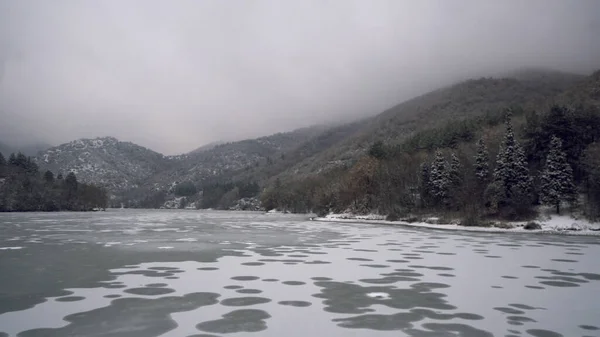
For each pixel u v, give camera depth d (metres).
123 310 15.29
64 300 16.75
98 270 23.56
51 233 49.69
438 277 21.88
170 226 65.56
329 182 121.19
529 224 55.44
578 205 57.94
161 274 22.36
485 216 62.84
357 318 14.40
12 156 175.88
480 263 26.61
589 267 25.28
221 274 22.38
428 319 14.34
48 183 163.75
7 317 14.41
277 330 13.09
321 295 17.72
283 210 156.25
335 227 64.06
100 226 64.62
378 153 102.56
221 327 13.38
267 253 30.97
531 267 25.16
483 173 67.75
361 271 23.53
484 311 15.42
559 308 15.85
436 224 65.44
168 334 12.70
